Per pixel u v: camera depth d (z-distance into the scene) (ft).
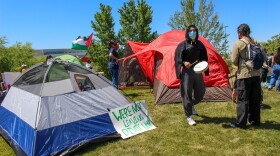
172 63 23.89
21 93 17.11
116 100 16.97
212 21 54.90
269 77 38.04
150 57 29.04
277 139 14.23
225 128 16.28
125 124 16.42
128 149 14.03
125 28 61.57
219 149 13.50
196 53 16.78
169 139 15.10
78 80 17.07
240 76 15.44
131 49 34.47
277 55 28.99
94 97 16.21
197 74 16.94
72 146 13.89
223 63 24.66
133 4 62.64
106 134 15.30
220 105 21.85
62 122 14.29
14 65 80.53
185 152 13.33
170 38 27.22
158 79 24.56
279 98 24.48
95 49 62.03
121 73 33.83
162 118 19.02
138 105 17.65
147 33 61.82
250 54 14.90
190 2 55.83
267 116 18.57
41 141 13.28
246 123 15.92
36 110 14.14
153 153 13.39
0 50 79.00
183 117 19.04
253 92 15.87
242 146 13.69
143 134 16.10
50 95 15.10
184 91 17.02
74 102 15.31
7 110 17.71
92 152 13.89
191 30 16.48
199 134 15.57
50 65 16.34
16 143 14.74
